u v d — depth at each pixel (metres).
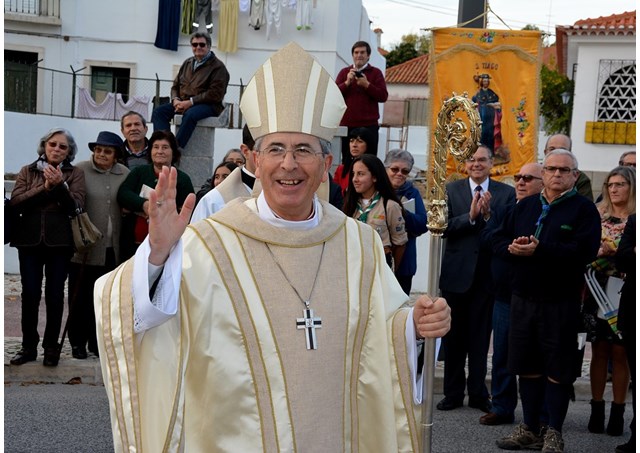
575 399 7.52
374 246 3.34
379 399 3.20
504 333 6.20
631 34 19.03
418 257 12.25
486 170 6.65
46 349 7.20
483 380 6.71
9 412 6.27
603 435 6.23
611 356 6.23
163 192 2.76
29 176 6.90
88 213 7.18
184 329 2.93
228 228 3.12
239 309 2.99
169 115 11.69
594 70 19.41
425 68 40.72
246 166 5.04
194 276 2.98
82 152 19.69
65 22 21.89
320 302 3.09
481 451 5.69
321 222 3.22
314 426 2.96
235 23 21.36
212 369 2.94
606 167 19.41
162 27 21.59
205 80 11.48
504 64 9.82
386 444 3.19
